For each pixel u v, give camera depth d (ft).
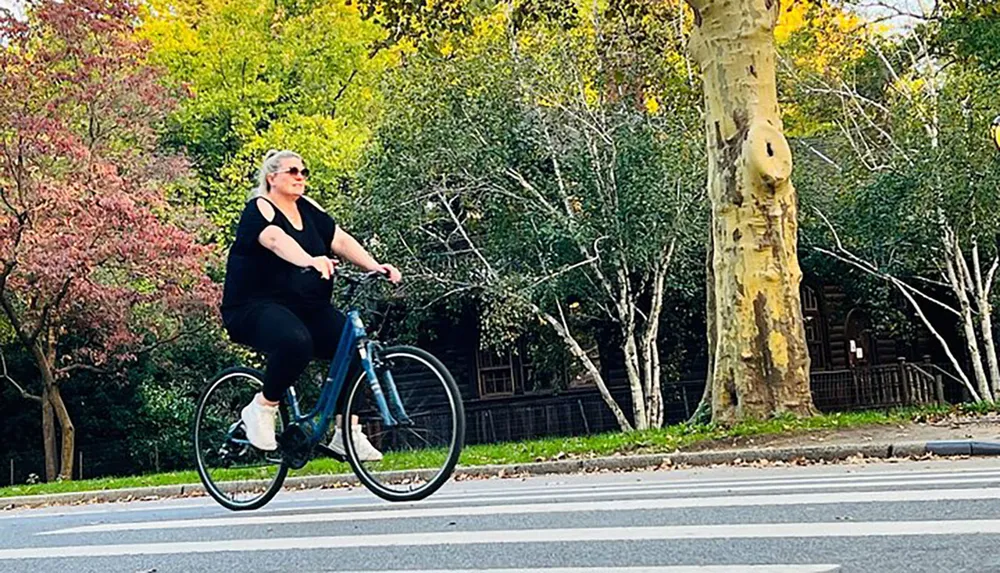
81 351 82.79
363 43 115.85
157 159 84.99
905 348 111.24
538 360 97.35
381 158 79.46
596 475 41.78
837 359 108.78
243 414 22.40
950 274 75.05
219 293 80.59
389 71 82.58
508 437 101.91
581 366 98.37
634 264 77.61
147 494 49.19
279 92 112.98
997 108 70.03
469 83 76.38
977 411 50.57
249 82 112.98
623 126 74.49
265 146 105.40
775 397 52.34
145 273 77.15
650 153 73.51
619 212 73.97
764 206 52.54
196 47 112.47
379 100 97.86
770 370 52.44
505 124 75.87
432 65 76.43
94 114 79.71
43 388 83.05
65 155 75.51
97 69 78.38
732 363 53.21
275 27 116.57
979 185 70.23
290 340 21.34
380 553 16.94
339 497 30.89
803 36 92.63
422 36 69.97
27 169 74.08
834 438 44.52
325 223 22.61
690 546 15.65
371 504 23.85
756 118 52.47
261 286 21.99
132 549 19.47
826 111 91.81
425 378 22.22
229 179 108.47
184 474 55.21
